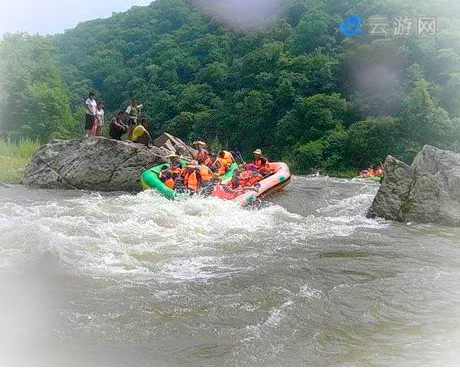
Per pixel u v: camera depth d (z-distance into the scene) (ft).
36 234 22.38
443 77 154.40
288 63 193.36
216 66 229.45
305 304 15.38
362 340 12.96
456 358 11.82
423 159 33.45
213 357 11.99
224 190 36.88
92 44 316.19
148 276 17.98
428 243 24.34
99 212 29.53
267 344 12.71
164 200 34.35
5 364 11.26
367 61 169.99
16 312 14.24
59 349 12.14
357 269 19.27
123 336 13.03
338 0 222.89
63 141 47.57
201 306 15.12
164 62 255.29
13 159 59.88
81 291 16.11
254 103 181.98
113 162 45.19
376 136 140.15
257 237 25.27
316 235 26.13
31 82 147.74
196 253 21.61
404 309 15.14
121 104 248.32
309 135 162.20
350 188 49.52
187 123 205.46
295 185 51.85
